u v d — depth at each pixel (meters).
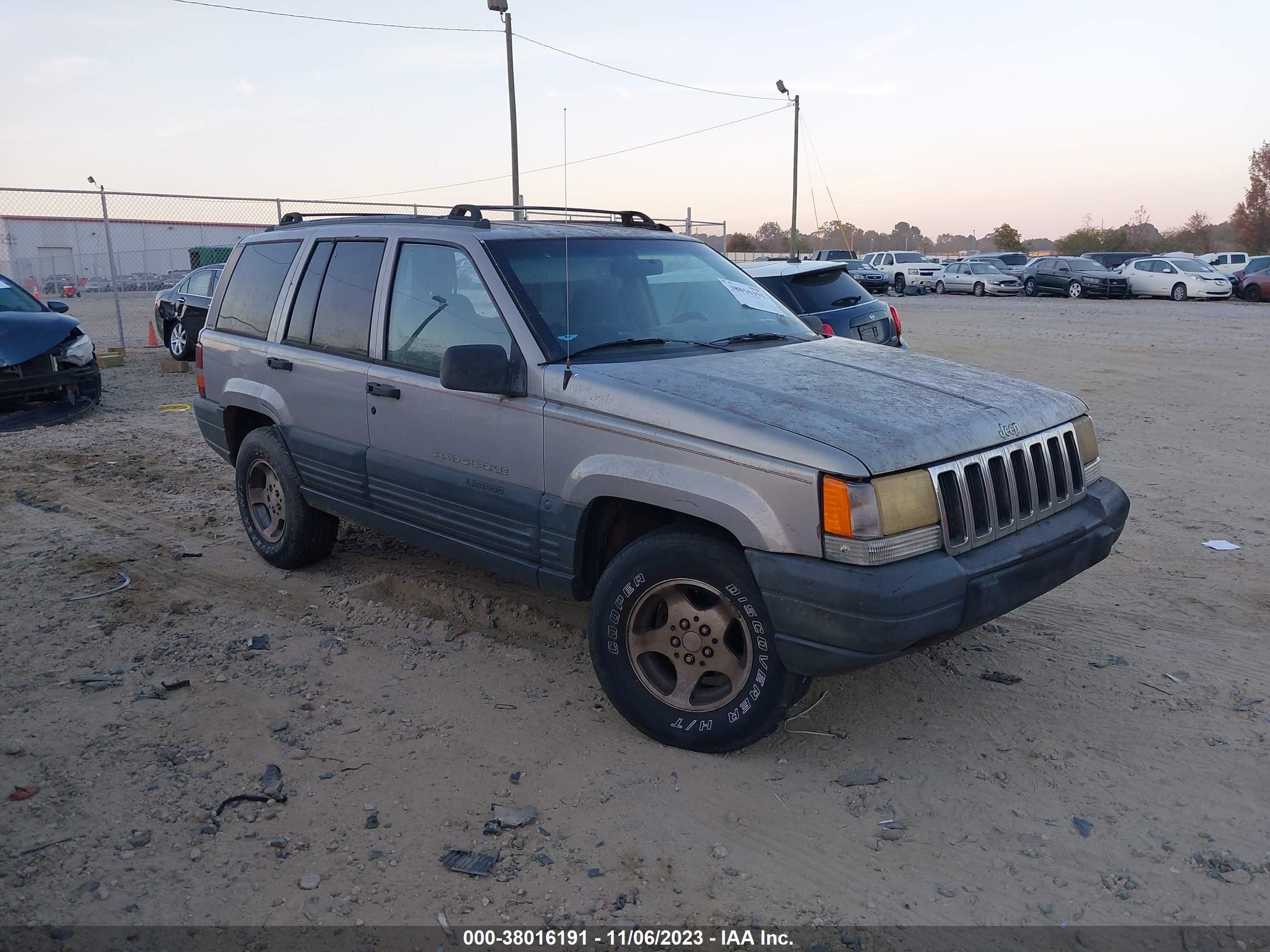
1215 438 9.21
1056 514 3.88
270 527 5.80
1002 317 24.19
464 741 3.83
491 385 3.96
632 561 3.71
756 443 3.35
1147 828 3.26
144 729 3.93
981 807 3.39
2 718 4.02
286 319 5.38
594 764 3.66
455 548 4.51
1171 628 4.85
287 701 4.16
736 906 2.90
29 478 8.16
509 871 3.06
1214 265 36.75
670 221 22.20
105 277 33.91
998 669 4.42
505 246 4.34
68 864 3.08
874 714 4.03
